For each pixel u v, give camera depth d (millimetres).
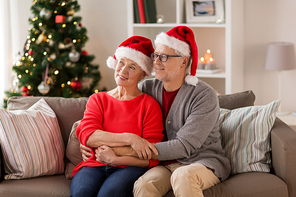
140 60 1804
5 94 3525
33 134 1845
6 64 3650
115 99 1880
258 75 3260
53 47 3240
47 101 2129
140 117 1818
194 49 1785
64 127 2068
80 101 2135
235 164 1826
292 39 3102
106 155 1694
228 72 2965
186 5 3133
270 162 1810
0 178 1796
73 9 3201
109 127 1818
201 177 1573
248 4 3156
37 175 1834
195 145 1703
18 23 3824
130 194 1625
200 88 1790
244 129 1875
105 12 3781
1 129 1804
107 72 3912
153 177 1594
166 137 1891
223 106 2129
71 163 1928
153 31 3574
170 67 1751
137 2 3217
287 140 1655
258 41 3195
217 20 2990
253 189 1599
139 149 1687
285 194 1616
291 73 3158
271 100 3266
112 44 3834
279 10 3086
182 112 1796
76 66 3271
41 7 3137
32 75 3145
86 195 1589
